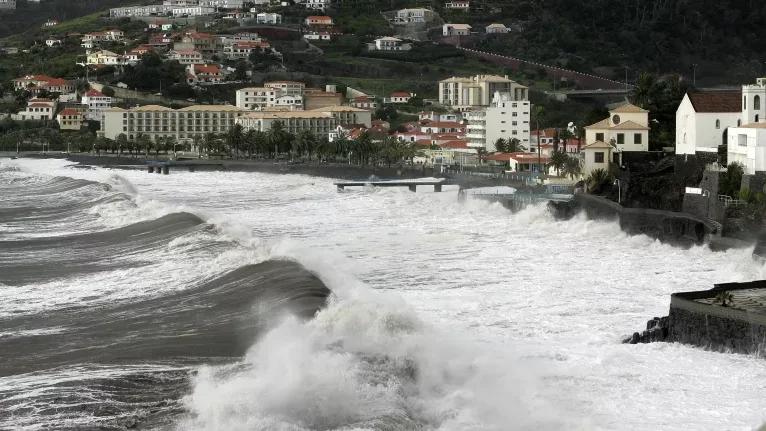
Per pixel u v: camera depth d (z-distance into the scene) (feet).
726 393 549.54
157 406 473.26
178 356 568.00
